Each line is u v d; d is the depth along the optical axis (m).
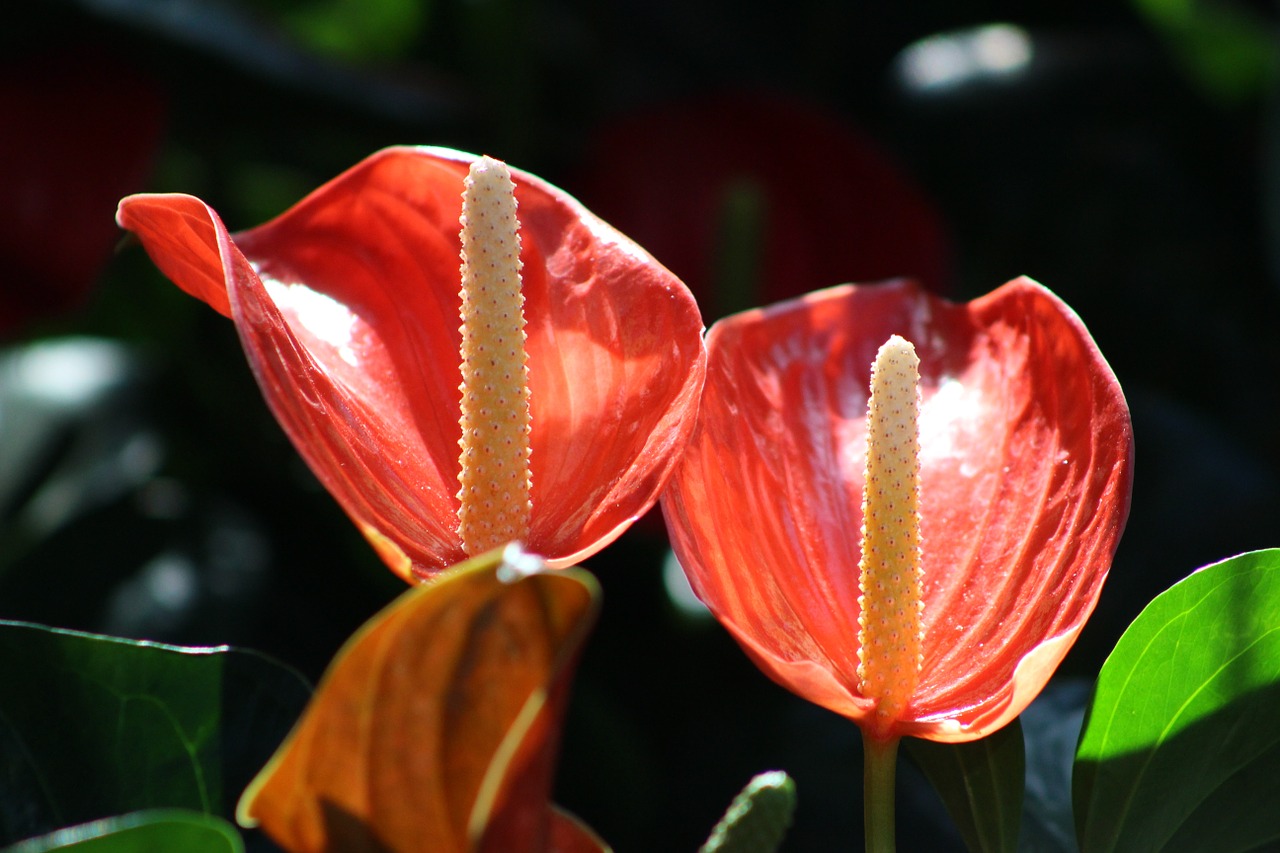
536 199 1.36
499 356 1.32
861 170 2.04
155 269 2.06
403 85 2.03
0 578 1.84
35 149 1.82
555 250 1.35
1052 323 1.35
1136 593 1.57
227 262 1.29
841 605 1.34
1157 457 1.73
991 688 1.32
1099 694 1.32
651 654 1.77
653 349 1.33
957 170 2.20
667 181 2.11
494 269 1.32
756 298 1.82
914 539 1.32
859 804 1.51
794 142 2.10
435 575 1.31
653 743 1.67
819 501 1.35
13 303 1.79
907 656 1.31
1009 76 2.15
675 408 1.32
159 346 2.12
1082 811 1.32
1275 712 1.32
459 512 1.33
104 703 1.30
